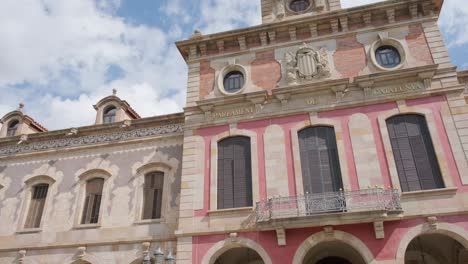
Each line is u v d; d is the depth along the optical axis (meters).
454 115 16.30
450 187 14.98
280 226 15.11
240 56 20.42
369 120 17.11
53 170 21.61
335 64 18.77
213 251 16.02
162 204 18.97
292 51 19.69
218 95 19.70
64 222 19.83
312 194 15.80
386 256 14.33
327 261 17.98
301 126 17.73
